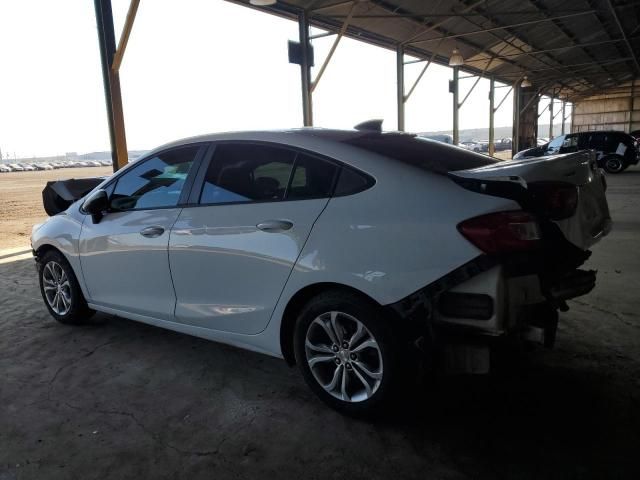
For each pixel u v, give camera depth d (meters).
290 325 2.76
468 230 2.16
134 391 2.94
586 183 2.66
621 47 25.66
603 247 6.23
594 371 2.96
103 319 4.26
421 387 2.85
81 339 3.80
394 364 2.36
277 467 2.21
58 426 2.58
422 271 2.24
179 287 3.11
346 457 2.26
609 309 3.97
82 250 3.68
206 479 2.14
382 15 13.22
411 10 13.77
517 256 2.19
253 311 2.78
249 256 2.72
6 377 3.17
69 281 3.93
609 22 20.30
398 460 2.23
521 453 2.24
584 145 17.56
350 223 2.42
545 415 2.53
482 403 2.67
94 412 2.71
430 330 2.25
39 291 5.25
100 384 3.04
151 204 3.29
